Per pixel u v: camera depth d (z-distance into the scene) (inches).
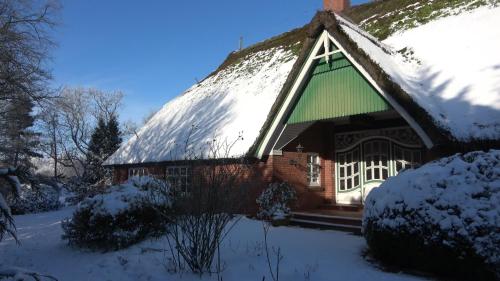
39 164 1829.5
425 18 544.4
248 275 293.6
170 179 387.5
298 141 576.1
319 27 470.6
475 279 256.5
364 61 423.5
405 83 409.1
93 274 331.9
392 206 297.6
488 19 463.8
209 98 821.9
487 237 251.9
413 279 270.1
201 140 636.7
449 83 402.3
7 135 936.9
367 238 323.3
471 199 265.7
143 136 890.7
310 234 433.7
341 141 607.2
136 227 427.5
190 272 306.7
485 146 331.3
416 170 311.1
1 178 279.3
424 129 376.5
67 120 1654.8
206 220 305.6
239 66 870.4
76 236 452.1
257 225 486.3
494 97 359.6
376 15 657.6
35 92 853.2
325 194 608.4
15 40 783.7
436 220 271.4
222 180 317.1
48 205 990.4
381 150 555.2
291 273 291.3
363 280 272.8
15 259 421.4
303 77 490.9
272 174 536.4
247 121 597.6
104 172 1221.7
